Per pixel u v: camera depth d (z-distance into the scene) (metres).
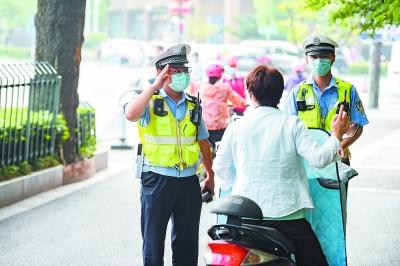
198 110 12.66
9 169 22.67
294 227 10.45
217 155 10.96
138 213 21.27
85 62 115.62
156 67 12.34
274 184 10.45
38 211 21.25
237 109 25.34
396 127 46.03
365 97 72.00
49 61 26.02
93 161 27.69
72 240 18.03
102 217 20.64
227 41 139.38
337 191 11.12
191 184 12.62
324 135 11.12
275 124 10.57
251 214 9.54
